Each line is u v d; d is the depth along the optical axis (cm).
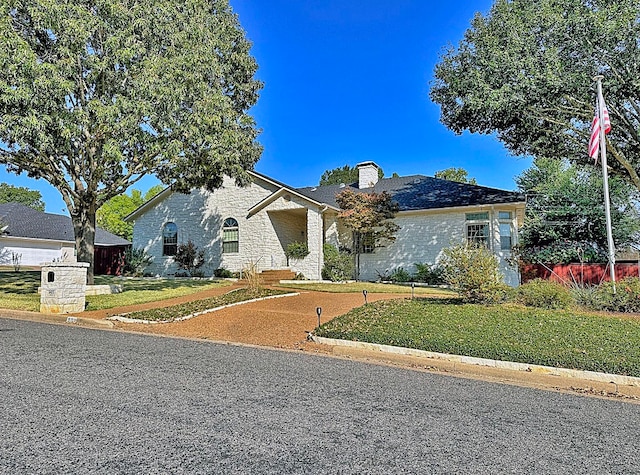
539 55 1286
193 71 1154
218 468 264
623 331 647
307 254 1775
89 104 1021
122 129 1036
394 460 280
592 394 452
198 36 1232
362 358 603
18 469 259
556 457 290
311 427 335
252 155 1562
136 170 1299
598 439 324
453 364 549
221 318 886
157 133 1128
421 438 318
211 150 1190
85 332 766
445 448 301
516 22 1305
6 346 630
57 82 955
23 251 2814
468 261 950
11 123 924
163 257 2155
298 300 1127
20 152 1164
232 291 1302
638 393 448
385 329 692
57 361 540
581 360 511
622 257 1783
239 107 1576
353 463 274
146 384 445
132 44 1082
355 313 848
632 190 1708
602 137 1062
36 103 934
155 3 1145
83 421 339
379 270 1841
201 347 654
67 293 971
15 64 916
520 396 436
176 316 902
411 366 560
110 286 1359
